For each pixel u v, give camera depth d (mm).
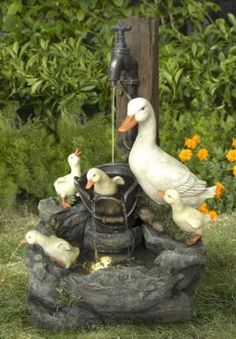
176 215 5715
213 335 5754
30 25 9312
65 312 5766
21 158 8320
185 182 5770
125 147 6395
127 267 5645
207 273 6684
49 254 5734
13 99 9047
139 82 6422
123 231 5969
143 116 5746
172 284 5660
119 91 6391
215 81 8820
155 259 5758
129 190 5801
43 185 8328
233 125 8750
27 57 9156
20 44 9211
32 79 8797
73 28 9344
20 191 8352
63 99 8773
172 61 8852
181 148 8617
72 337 5664
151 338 5629
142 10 9539
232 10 10469
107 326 5754
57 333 5770
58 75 8828
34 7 9352
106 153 8453
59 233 6078
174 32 9438
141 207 5926
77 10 9438
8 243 7414
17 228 7852
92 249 6105
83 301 5699
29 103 9031
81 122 9023
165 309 5770
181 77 8867
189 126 8680
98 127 8602
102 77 8922
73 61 8945
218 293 6383
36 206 8375
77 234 6152
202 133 8594
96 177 5664
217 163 8383
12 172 8297
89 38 9562
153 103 6625
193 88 8875
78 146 8414
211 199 8203
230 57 8875
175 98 8844
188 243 5777
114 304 5656
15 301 6266
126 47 6121
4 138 8438
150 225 5938
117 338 5609
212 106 8875
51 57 9023
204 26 10180
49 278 5727
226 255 6977
